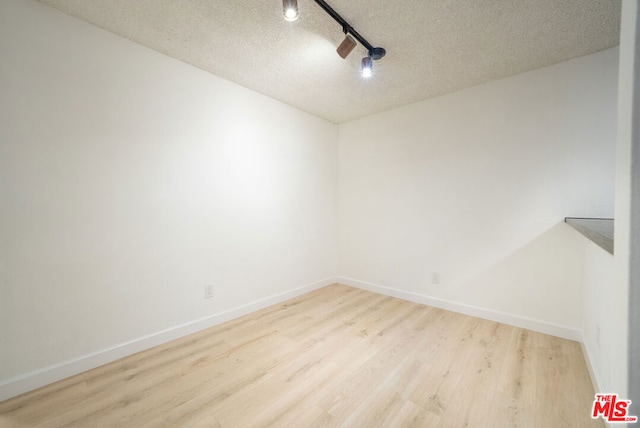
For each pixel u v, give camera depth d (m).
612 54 1.96
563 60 2.12
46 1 1.57
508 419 1.36
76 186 1.72
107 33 1.83
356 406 1.46
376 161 3.32
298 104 3.03
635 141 0.62
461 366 1.80
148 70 2.01
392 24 1.73
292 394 1.55
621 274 0.70
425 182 2.91
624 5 0.70
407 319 2.55
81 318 1.75
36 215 1.59
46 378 1.62
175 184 2.17
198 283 2.33
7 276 1.50
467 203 2.63
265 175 2.84
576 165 2.10
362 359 1.89
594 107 2.03
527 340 2.13
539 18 1.66
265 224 2.85
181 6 1.60
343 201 3.68
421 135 2.92
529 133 2.29
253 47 2.00
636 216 0.63
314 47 2.00
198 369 1.78
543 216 2.24
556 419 1.36
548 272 2.23
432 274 2.88
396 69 2.27
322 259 3.56
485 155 2.51
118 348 1.89
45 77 1.61
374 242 3.37
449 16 1.65
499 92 2.43
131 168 1.95
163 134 2.10
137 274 1.99
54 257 1.65
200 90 2.30
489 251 2.51
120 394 1.55
